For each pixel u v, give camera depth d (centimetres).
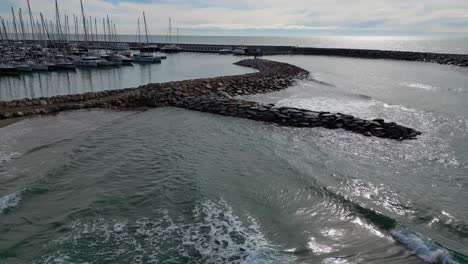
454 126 2134
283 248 880
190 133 1962
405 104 2831
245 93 3391
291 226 982
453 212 1077
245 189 1205
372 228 980
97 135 1911
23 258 828
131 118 2361
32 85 4031
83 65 5916
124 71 5562
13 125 2173
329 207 1096
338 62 7006
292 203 1116
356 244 904
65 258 827
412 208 1103
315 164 1487
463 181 1330
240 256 840
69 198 1132
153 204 1084
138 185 1227
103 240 899
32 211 1048
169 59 7938
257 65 6078
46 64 5294
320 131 2044
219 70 5753
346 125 2091
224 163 1464
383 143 1817
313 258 844
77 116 2433
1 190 1219
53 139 1884
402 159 1580
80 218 1003
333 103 2922
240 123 2230
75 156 1535
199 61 7469
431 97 3133
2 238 908
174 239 905
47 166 1434
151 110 2633
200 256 839
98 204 1085
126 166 1417
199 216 1015
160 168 1392
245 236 923
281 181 1281
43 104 2691
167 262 816
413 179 1347
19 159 1551
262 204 1102
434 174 1402
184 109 2658
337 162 1521
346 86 3909
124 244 883
